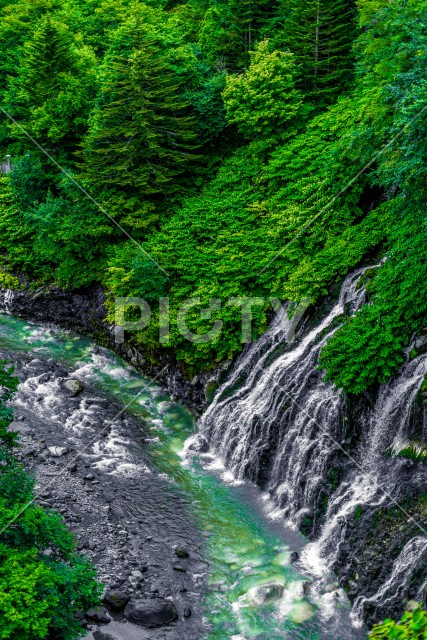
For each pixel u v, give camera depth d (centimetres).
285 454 1695
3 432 1305
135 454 1858
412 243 1709
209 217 2375
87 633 1209
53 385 2194
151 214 2459
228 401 1953
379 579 1289
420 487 1363
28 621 916
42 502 1570
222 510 1634
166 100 2456
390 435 1502
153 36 2531
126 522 1552
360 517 1412
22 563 1016
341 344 1619
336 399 1623
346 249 1972
